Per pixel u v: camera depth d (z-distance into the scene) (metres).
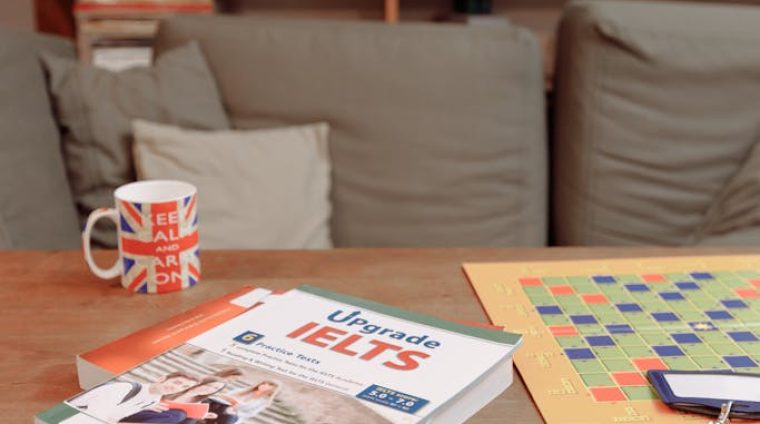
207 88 1.76
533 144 1.79
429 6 2.80
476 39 1.77
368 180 1.76
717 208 1.70
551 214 1.89
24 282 0.97
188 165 1.63
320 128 1.74
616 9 1.75
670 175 1.76
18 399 0.69
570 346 0.80
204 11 2.37
